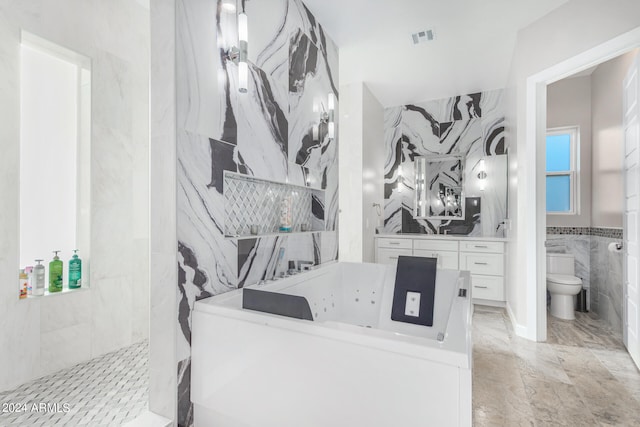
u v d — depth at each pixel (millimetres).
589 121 3732
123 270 2432
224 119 1682
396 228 4699
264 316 1284
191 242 1492
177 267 1421
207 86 1581
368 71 3592
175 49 1419
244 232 1918
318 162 2621
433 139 4516
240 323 1323
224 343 1373
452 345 982
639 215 2188
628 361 2346
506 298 3621
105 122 2305
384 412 1017
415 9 2484
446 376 925
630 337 2393
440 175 4492
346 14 2555
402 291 2395
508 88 3713
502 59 3324
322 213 2686
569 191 3885
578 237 3742
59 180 2221
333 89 2910
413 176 4629
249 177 1880
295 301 1273
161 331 1451
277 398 1227
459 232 4359
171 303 1423
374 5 2441
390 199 4734
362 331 1095
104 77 2291
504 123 4109
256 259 1936
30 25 1884
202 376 1445
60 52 2105
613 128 3174
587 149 3740
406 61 3355
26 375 1892
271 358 1239
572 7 2363
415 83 3938
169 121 1424
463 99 4344
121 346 2408
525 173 2779
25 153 2078
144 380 1948
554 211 3932
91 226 2230
